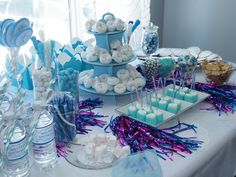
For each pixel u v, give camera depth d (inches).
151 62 46.3
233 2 76.1
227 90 44.2
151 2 82.4
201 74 52.3
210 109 39.4
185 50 59.1
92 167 27.0
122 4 63.3
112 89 41.2
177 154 29.4
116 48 41.8
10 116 23.9
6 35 26.0
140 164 26.0
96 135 29.9
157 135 32.3
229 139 33.1
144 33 54.3
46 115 28.0
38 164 27.3
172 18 88.6
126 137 32.1
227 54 82.1
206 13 81.7
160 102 36.9
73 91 37.0
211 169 31.1
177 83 45.5
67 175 26.4
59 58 40.2
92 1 55.2
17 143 24.2
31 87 39.8
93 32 40.9
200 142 31.4
